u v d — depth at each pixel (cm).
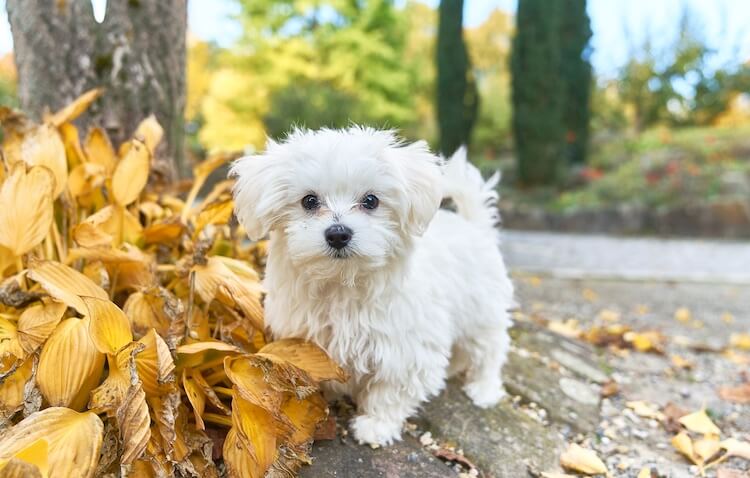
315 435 42
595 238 224
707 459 47
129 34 63
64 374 34
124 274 46
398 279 40
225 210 51
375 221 39
